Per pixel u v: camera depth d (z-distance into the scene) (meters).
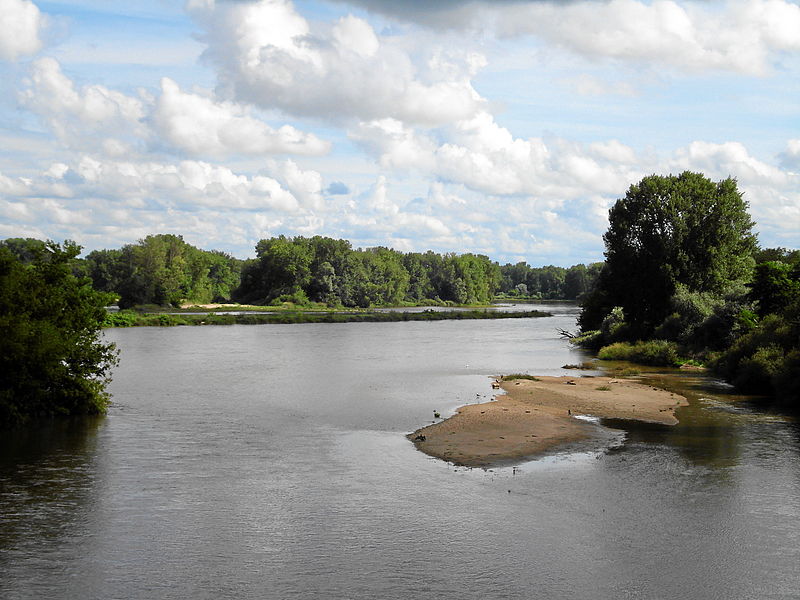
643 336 68.00
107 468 23.25
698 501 19.59
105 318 34.09
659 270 67.12
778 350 39.84
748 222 68.69
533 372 51.81
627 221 71.31
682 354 57.56
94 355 33.09
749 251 69.25
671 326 61.94
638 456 24.52
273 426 30.47
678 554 16.08
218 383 44.94
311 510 19.09
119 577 14.97
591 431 28.64
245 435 28.53
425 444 26.64
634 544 16.64
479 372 51.84
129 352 67.88
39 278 32.62
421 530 17.58
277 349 72.62
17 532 17.39
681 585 14.59
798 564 15.52
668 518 18.31
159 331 103.88
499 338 91.69
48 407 32.25
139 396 39.12
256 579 14.89
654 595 14.17
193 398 38.50
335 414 33.50
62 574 15.09
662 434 28.17
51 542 16.80
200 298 195.38
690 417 31.97
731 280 67.00
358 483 21.58
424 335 98.06
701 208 67.62
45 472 22.72
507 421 30.33
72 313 32.50
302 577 14.99
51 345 29.98
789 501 19.55
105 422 31.23
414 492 20.62
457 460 24.23
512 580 14.82
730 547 16.44
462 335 98.19
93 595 14.14
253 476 22.38
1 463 23.81
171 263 172.00
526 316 159.88
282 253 192.62
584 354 67.88
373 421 31.67
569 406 34.66
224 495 20.39
